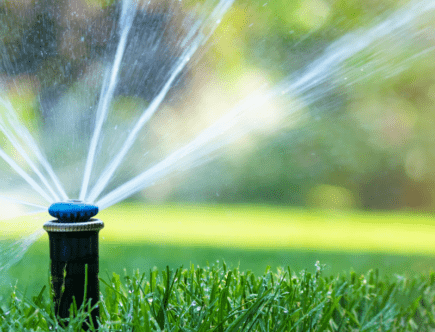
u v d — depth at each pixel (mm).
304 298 2172
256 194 16547
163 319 1945
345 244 7695
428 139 15719
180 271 2242
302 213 14969
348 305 2393
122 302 2162
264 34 9703
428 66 13445
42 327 1953
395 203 16922
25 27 6422
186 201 16797
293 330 2035
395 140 15672
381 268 5246
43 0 6496
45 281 3855
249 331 1888
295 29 9453
